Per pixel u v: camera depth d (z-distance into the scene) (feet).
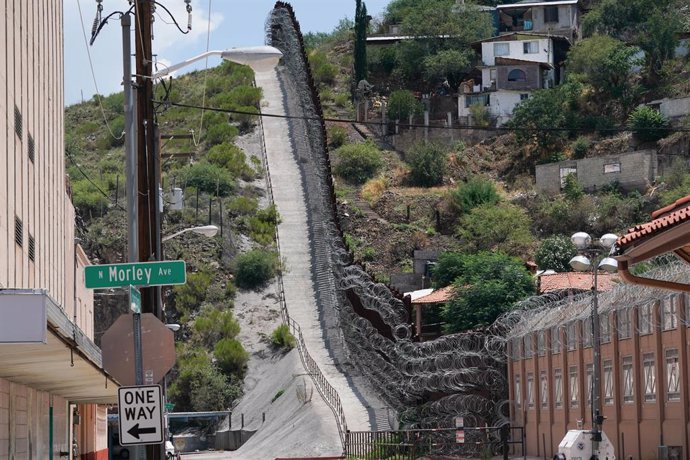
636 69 629.51
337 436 313.12
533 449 247.91
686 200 78.79
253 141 651.66
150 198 124.57
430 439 255.09
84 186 561.43
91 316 245.24
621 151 579.48
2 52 121.90
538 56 651.25
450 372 275.59
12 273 127.75
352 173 626.23
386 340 351.87
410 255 540.52
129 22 110.11
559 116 613.11
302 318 460.14
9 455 114.21
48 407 149.79
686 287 82.07
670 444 186.80
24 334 74.23
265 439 346.13
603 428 213.05
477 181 576.61
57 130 177.88
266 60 107.76
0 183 119.44
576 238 160.35
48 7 165.48
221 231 532.32
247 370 435.53
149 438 82.94
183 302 487.61
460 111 653.71
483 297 318.45
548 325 231.09
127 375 92.84
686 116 567.59
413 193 595.88
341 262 447.42
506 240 510.58
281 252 520.42
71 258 199.82
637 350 200.54
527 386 253.65
